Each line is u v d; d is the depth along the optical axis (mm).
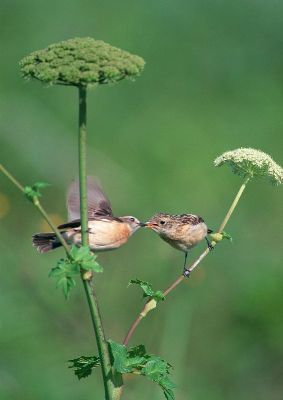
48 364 12984
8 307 13484
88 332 13781
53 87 17375
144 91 18766
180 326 13359
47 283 14141
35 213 16109
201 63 19312
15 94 17219
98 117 18109
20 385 12477
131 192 16906
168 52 19266
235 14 19750
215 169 17516
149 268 14758
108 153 17625
